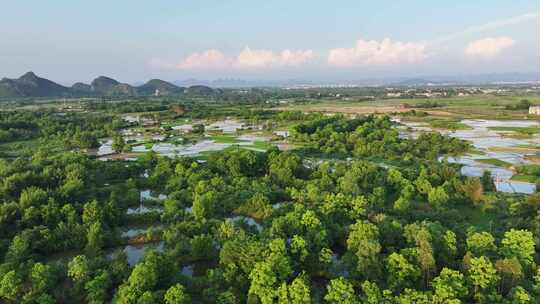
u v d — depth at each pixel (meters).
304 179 137.38
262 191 116.25
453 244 72.06
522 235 70.62
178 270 71.06
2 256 81.94
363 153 176.25
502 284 63.91
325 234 77.00
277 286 62.62
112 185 132.75
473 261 63.72
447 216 94.81
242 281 67.00
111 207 101.56
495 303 59.72
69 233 89.38
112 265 72.06
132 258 85.56
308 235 77.81
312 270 73.06
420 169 135.25
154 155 157.38
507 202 105.06
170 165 143.38
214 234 87.12
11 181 114.00
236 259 70.62
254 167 145.88
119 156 184.75
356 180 118.19
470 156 178.25
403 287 64.00
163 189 130.75
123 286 64.00
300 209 89.44
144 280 63.38
